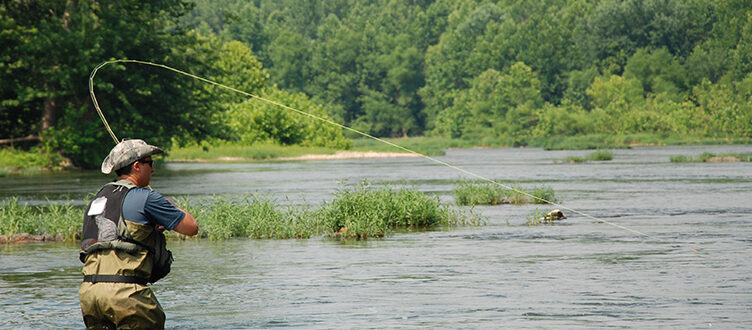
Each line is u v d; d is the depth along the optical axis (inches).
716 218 803.4
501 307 354.9
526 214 869.8
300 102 3917.3
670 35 6860.2
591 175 1717.5
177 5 2571.4
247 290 408.5
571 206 968.3
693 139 5374.0
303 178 1740.9
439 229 736.3
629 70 6619.1
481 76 7175.2
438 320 327.9
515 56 7495.1
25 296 394.6
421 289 405.7
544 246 593.3
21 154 2309.3
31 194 1300.4
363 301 373.4
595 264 493.4
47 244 652.7
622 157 2940.5
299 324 323.0
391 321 326.6
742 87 5757.9
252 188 1398.9
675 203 992.9
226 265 506.3
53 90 2342.5
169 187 1448.1
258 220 702.5
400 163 2738.7
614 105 6122.1
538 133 6254.9
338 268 487.5
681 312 341.4
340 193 770.8
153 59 2361.0
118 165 293.4
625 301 367.9
